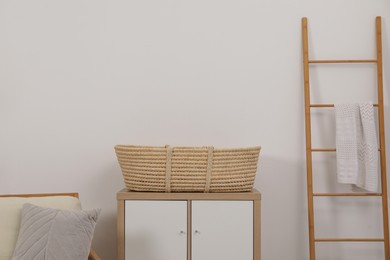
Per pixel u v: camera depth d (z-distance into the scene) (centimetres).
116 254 312
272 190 314
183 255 263
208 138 315
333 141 313
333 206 314
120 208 265
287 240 313
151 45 316
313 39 316
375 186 293
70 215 239
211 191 270
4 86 313
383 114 307
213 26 316
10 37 313
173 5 316
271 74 315
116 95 315
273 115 315
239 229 264
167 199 265
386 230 303
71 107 314
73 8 315
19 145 313
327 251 314
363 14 316
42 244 232
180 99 315
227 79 315
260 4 317
